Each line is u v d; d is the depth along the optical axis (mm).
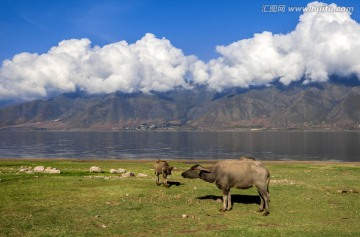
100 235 15250
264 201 19719
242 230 15875
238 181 19625
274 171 46312
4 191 24109
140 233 15570
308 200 22719
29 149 146000
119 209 19594
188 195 23828
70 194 23359
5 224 16484
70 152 127812
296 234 15344
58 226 16344
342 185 30031
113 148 154000
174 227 16469
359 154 114562
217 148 153500
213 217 18328
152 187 26547
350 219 18328
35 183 27500
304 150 136625
